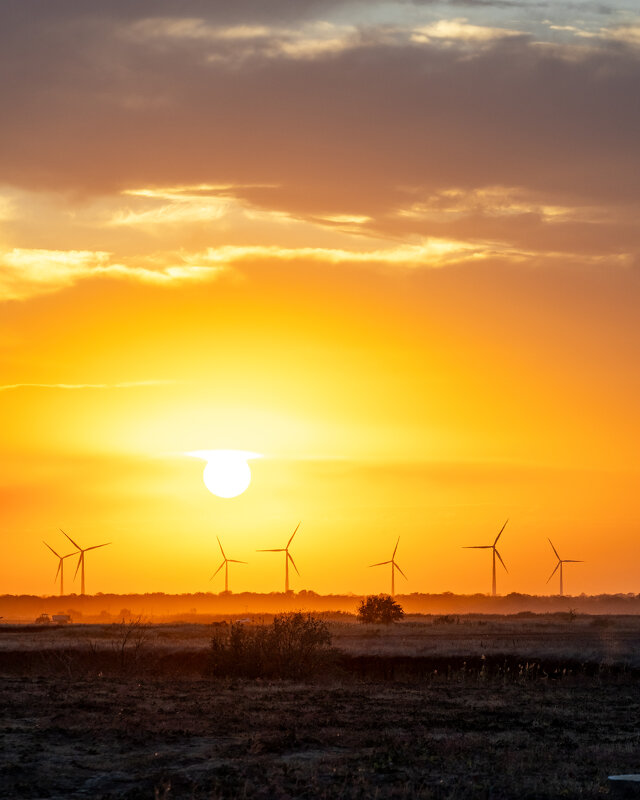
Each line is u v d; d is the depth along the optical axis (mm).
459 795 43281
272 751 52750
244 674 95812
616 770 48875
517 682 90875
